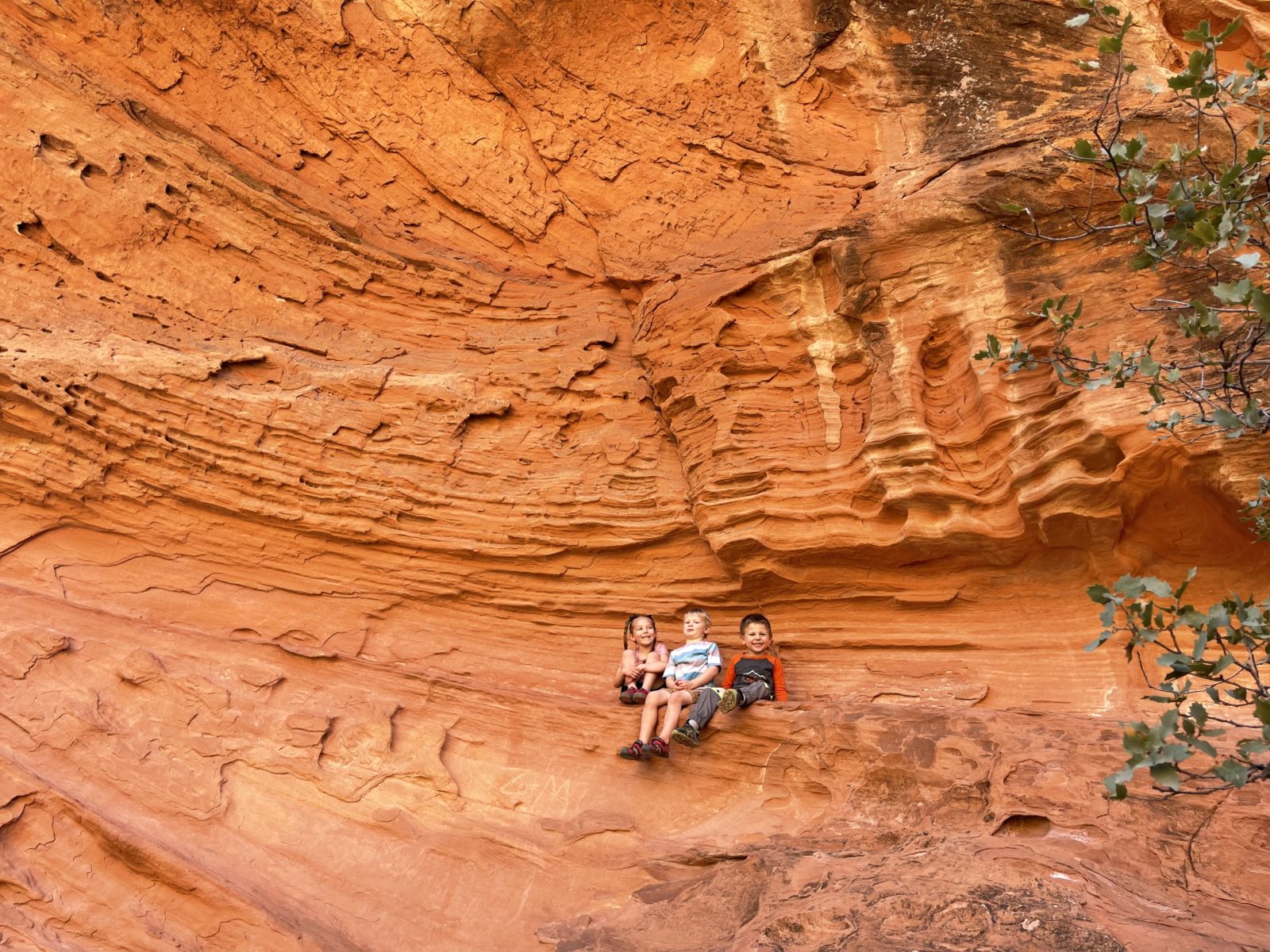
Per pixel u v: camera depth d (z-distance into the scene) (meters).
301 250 7.58
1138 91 6.73
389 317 7.66
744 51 7.88
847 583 6.43
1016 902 4.54
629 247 7.79
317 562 6.86
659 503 6.89
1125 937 4.27
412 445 7.04
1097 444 5.44
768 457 6.52
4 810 5.33
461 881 5.69
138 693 6.02
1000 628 6.16
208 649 6.36
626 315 7.76
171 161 7.39
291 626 6.66
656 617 6.86
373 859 5.75
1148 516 5.59
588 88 8.05
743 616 6.77
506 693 6.39
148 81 7.71
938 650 6.26
